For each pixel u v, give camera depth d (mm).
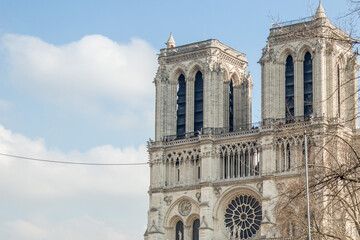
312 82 183000
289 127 180875
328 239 94312
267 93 186625
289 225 112375
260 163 184500
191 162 195875
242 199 188625
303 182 99625
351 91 178500
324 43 180500
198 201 192625
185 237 193500
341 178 72000
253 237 185375
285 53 188125
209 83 195875
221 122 194750
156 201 197375
